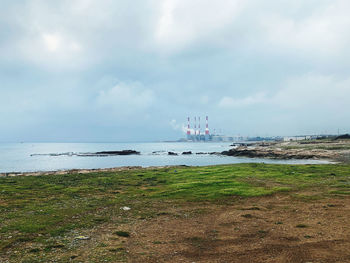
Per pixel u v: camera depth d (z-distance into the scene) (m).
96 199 25.45
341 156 92.25
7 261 11.32
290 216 18.45
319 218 17.56
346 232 14.34
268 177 36.72
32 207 21.75
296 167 47.41
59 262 11.20
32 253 12.27
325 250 11.94
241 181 33.44
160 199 25.34
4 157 156.25
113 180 37.97
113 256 11.84
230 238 14.22
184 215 19.59
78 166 97.38
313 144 168.50
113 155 168.25
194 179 36.44
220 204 23.06
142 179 38.59
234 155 135.88
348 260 10.75
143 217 19.06
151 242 13.77
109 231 15.77
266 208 21.16
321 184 31.12
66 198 25.86
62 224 17.05
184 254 12.02
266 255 11.63
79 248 12.91
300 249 12.19
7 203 23.17
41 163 112.00
